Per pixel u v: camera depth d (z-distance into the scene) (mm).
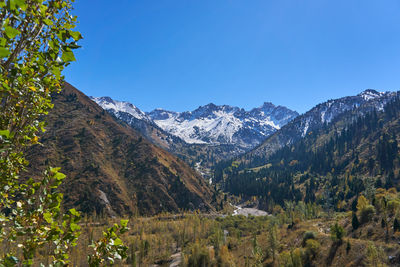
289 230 91625
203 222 123062
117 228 4090
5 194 3617
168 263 82312
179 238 104062
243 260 72438
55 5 3705
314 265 59969
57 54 3545
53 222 3357
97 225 114875
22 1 2670
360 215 75500
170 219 145125
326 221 94812
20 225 3236
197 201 178875
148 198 162875
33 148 159125
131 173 181000
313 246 63719
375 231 63375
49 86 4016
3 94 3396
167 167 193375
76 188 145750
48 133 183875
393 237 56719
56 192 3443
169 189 176875
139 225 122938
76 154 172250
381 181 158000
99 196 144250
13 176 3727
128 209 147750
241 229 119188
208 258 73312
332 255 59344
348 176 191250
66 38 3543
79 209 132750
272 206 195375
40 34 3568
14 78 3271
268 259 68312
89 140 192375
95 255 3789
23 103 3793
